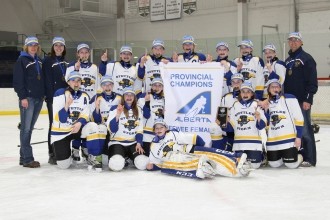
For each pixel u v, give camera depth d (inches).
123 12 787.4
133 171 207.8
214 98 212.7
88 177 193.2
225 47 241.4
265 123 206.1
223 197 155.6
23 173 203.3
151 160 204.8
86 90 236.7
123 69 247.4
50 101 226.8
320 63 548.7
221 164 192.2
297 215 133.1
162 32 745.6
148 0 752.3
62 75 226.5
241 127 210.8
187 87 215.3
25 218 131.9
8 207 144.5
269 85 213.9
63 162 210.4
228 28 673.0
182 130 216.5
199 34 703.7
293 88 221.3
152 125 221.6
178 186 173.9
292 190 166.1
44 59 228.2
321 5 582.2
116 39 796.0
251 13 649.0
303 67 218.4
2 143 323.3
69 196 158.1
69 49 650.2
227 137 223.6
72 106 208.7
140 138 209.9
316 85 216.4
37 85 217.5
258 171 206.7
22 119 216.7
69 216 133.1
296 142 209.8
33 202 150.3
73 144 223.3
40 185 177.2
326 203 147.2
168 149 201.2
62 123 207.9
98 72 247.6
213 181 183.2
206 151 197.5
